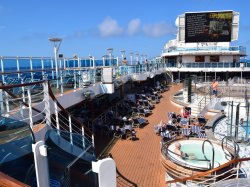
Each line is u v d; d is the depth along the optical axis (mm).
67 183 4891
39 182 3219
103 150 12992
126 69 23156
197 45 37625
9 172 4062
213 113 19109
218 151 10680
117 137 14859
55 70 13492
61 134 7344
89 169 5344
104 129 15055
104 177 2654
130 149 13219
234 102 18016
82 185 4801
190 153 10281
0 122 5164
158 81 36156
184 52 37094
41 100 9336
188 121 16219
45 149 3238
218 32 34156
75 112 17688
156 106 23172
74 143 7562
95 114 17781
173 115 17625
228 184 6324
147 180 10117
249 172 9992
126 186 9438
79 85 13523
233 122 16391
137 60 29609
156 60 39812
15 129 4863
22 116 7348
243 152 11992
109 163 2676
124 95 24297
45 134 6781
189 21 34875
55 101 7707
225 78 36781
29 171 4012
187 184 8867
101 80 15750
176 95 27359
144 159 12039
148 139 14656
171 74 39531
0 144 4395
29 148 4469
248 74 36750
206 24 34312
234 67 35406
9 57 10828
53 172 4941
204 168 8781
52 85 13188
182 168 9125
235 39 34219
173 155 10156
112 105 20188
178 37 36500
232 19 33438
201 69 36750
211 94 21828
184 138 12164
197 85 26422
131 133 14594
